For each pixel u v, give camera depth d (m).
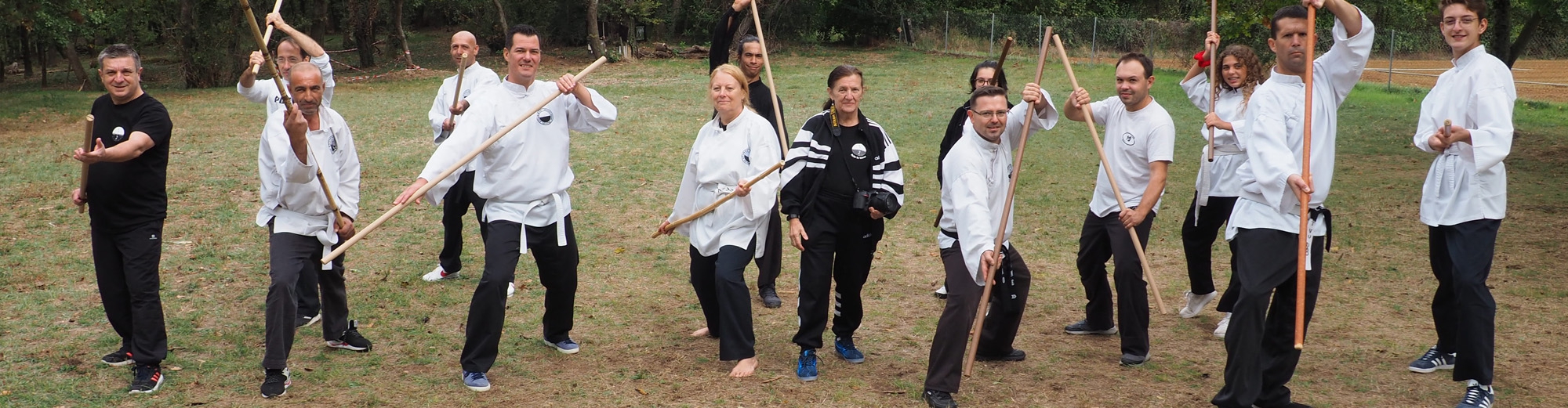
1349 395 4.63
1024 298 4.86
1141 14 37.97
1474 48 4.38
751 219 4.79
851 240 4.82
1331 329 5.63
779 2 30.88
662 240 7.76
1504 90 4.25
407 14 37.44
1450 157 4.44
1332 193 9.82
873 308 6.10
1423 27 25.64
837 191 4.73
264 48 4.10
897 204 4.73
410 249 7.36
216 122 15.34
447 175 4.39
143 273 4.51
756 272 6.92
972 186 4.27
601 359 5.10
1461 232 4.36
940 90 20.69
